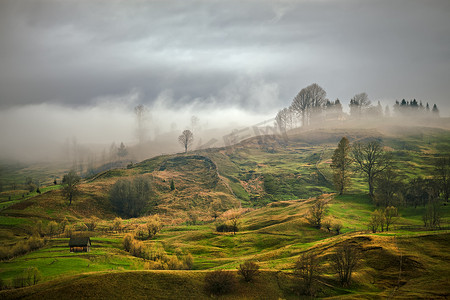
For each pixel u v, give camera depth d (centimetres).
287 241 10319
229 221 12538
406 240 7838
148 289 6028
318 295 6188
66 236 11731
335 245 8294
